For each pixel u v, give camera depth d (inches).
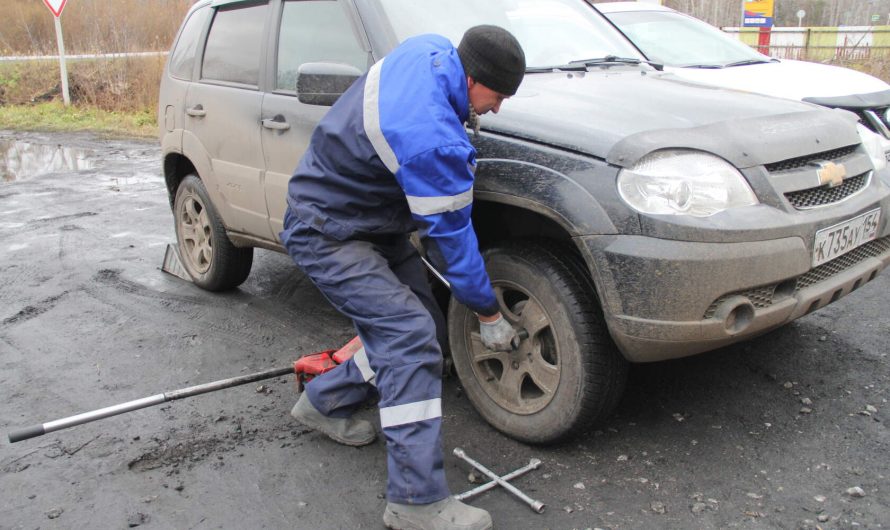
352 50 139.0
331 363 124.6
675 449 117.5
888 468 109.7
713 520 100.4
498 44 93.6
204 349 162.2
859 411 125.4
